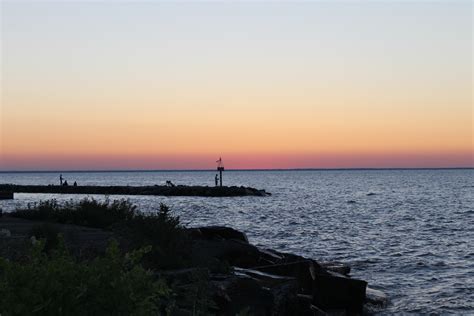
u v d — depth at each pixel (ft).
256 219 180.65
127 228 48.67
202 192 340.18
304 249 110.11
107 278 13.98
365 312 58.95
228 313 38.01
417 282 76.23
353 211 218.59
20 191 393.29
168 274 37.86
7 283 13.24
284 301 43.98
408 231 144.77
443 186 509.76
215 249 54.95
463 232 142.41
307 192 406.82
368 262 93.15
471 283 75.36
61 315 13.24
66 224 67.97
